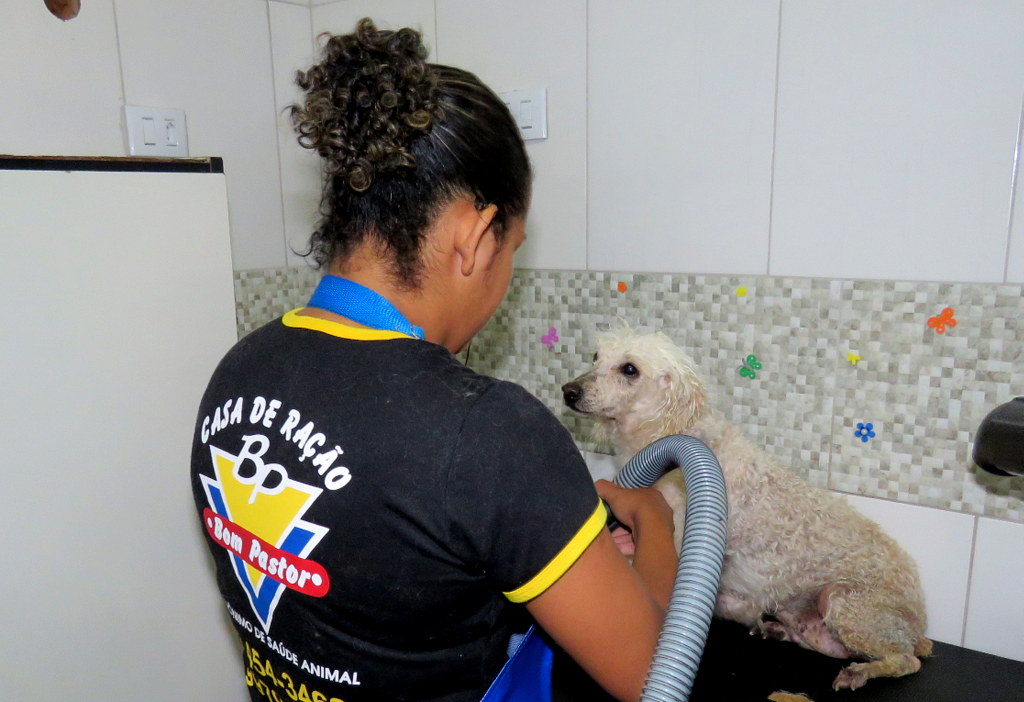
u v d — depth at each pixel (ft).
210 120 5.12
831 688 3.53
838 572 3.87
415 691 1.82
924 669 3.69
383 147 1.78
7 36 4.08
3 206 2.74
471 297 2.10
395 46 1.90
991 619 3.85
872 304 3.94
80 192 2.96
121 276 3.12
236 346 2.08
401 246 1.90
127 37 4.62
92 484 3.12
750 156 4.17
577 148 4.76
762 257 4.24
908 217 3.78
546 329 5.12
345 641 1.74
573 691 3.22
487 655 1.92
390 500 1.61
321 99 1.91
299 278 5.85
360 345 1.80
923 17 3.59
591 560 1.72
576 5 4.60
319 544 1.67
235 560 1.86
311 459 1.68
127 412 3.21
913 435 3.94
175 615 3.51
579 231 4.85
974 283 3.67
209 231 3.45
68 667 3.13
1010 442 2.71
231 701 3.82
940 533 3.93
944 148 3.64
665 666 1.87
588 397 4.52
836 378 4.12
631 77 4.48
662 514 2.89
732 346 4.42
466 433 1.63
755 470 4.15
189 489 3.49
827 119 3.92
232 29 5.20
